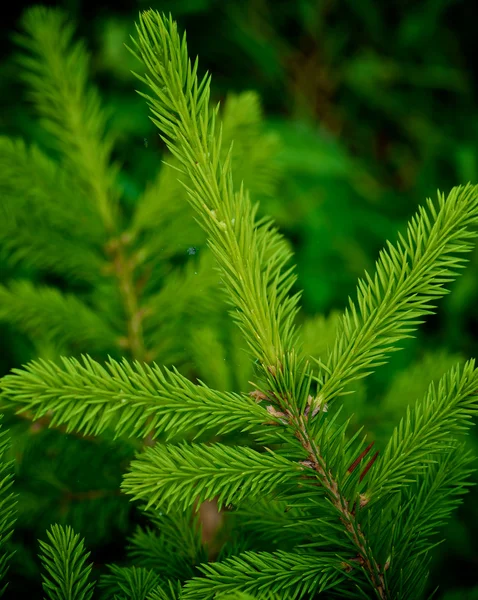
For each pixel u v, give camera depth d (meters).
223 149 0.58
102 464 0.53
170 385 0.41
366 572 0.42
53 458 0.53
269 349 0.41
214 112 0.41
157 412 0.41
